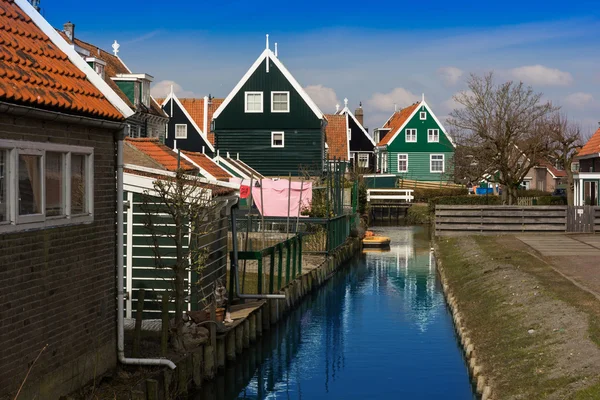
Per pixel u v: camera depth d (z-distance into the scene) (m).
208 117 60.44
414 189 69.81
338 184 37.59
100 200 11.92
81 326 11.30
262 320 19.91
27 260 9.79
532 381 12.73
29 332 9.85
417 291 28.05
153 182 15.00
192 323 15.34
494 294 21.45
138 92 42.12
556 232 41.34
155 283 16.45
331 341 20.12
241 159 49.16
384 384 16.03
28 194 9.84
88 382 11.55
